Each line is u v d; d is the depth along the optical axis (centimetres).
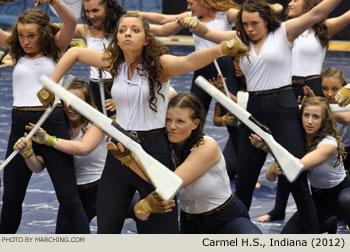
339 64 1809
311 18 546
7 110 1200
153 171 361
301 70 742
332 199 563
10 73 1697
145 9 2412
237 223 459
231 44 381
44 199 689
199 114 435
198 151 434
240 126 761
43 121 479
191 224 471
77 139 548
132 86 430
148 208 407
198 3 776
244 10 553
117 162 441
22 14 523
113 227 448
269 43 556
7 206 526
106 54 447
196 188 450
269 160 859
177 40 2322
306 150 557
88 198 554
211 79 778
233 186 754
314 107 541
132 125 434
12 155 479
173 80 1552
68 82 433
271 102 558
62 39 532
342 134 639
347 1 2120
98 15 673
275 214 638
